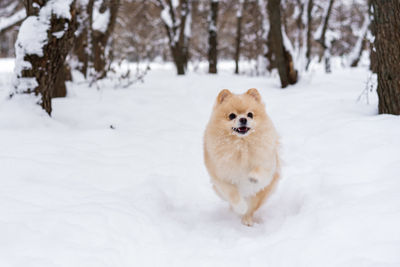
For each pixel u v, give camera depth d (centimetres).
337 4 2725
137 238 331
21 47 590
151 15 2461
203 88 1162
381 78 585
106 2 1316
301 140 600
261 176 368
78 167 471
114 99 902
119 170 491
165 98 981
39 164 450
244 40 2242
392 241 282
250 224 406
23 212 328
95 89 1048
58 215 327
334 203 370
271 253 306
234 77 1426
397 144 481
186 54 1869
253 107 368
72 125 691
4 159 446
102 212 347
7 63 1861
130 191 438
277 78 1323
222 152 369
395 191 359
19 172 423
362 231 302
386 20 553
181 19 1622
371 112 646
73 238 296
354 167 447
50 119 624
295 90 982
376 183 387
